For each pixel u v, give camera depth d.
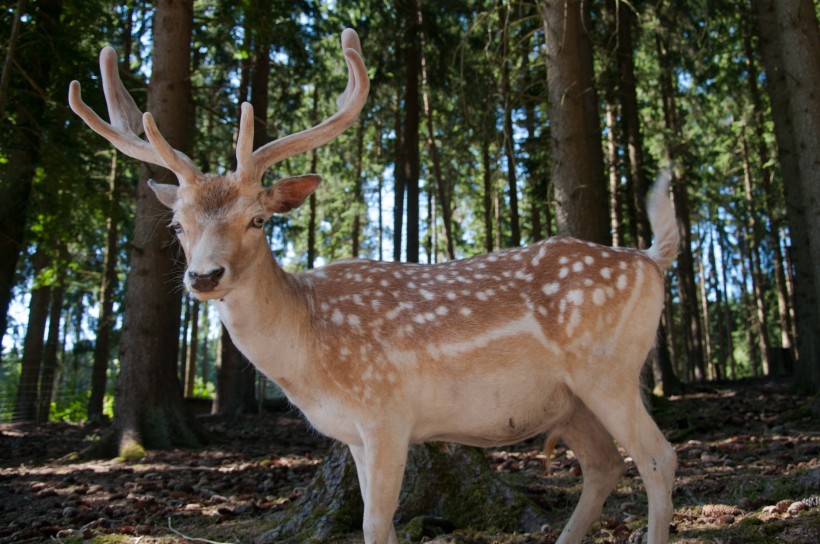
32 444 9.16
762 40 10.81
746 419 7.62
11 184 10.31
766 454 5.48
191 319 22.41
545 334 3.24
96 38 10.62
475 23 8.18
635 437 3.17
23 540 4.07
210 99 14.07
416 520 3.97
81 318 27.73
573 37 7.36
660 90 19.39
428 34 14.62
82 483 6.00
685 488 4.45
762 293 25.72
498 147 8.76
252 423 11.59
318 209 23.97
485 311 3.26
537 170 12.70
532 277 3.35
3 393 14.87
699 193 26.56
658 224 3.50
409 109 15.06
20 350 19.30
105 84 3.53
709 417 7.73
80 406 17.52
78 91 3.31
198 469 6.68
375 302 3.29
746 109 18.94
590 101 11.08
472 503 4.16
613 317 3.24
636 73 17.23
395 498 3.08
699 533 3.45
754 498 4.02
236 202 2.97
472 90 11.38
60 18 10.13
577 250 3.40
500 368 3.22
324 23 14.17
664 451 3.17
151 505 4.96
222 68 12.99
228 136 14.52
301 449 8.19
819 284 7.14
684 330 21.30
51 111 10.05
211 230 2.90
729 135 22.84
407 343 3.19
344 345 3.17
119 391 8.12
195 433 8.37
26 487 5.80
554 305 3.26
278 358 3.17
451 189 19.03
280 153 3.20
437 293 3.33
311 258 19.72
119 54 12.58
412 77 15.11
